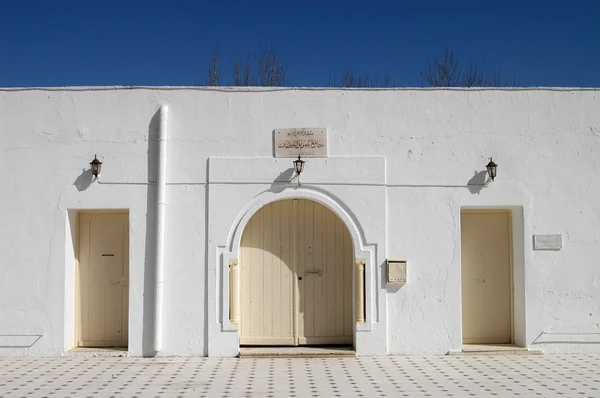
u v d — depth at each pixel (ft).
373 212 36.88
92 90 37.01
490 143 37.35
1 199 36.68
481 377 31.40
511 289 38.70
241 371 32.83
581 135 37.58
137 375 31.94
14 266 36.47
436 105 37.37
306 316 38.14
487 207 37.55
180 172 36.81
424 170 37.17
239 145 36.99
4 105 37.01
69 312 37.01
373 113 37.24
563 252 37.22
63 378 31.30
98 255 38.17
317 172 36.94
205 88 37.09
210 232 36.60
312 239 38.37
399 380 30.83
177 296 36.42
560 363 34.60
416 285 36.88
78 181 36.78
